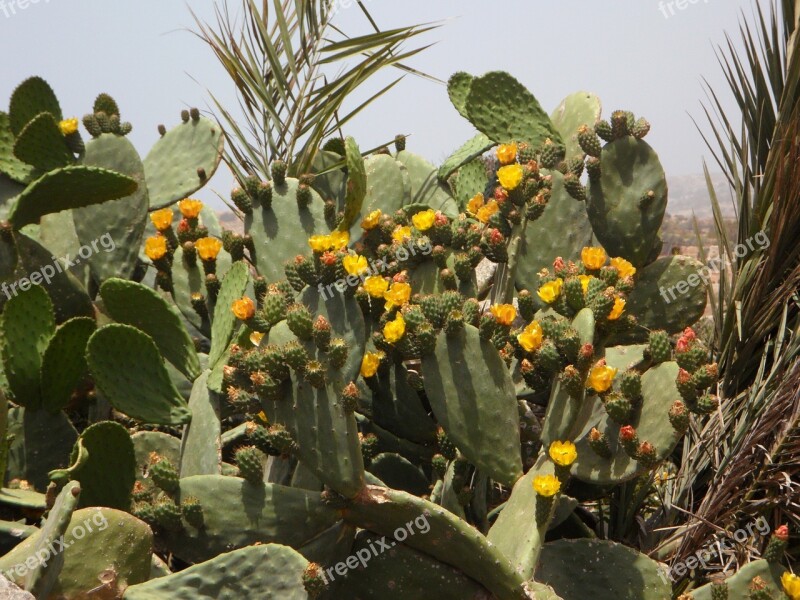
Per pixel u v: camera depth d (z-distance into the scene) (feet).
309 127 11.65
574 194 9.03
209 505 6.87
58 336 7.82
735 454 8.52
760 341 9.29
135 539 6.60
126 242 9.43
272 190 9.25
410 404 8.20
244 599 6.43
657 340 7.49
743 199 9.66
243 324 8.24
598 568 7.37
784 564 8.32
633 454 7.02
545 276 8.12
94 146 9.46
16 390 7.95
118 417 9.18
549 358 7.10
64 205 8.61
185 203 9.08
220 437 8.16
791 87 9.48
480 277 10.61
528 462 8.71
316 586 6.43
